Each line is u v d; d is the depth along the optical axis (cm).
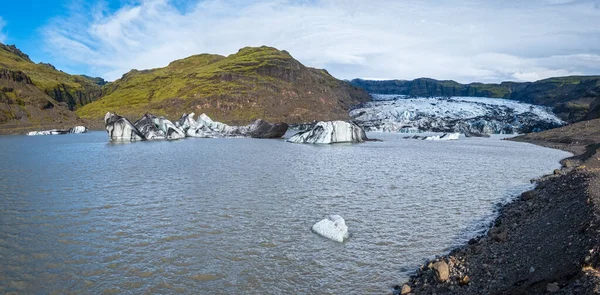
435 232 2545
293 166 5747
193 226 2677
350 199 3503
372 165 5931
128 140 11619
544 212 2553
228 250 2230
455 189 3984
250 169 5381
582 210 2133
